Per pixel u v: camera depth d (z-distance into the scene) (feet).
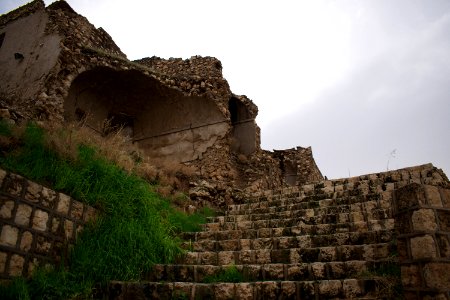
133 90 35.22
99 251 13.65
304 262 14.67
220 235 18.67
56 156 15.20
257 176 40.27
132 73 33.37
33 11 32.42
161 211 19.44
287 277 13.17
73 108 31.07
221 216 24.25
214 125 34.88
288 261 14.92
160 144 36.11
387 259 12.60
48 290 11.29
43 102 24.56
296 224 19.65
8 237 11.32
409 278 9.37
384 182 24.95
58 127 19.48
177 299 11.78
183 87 35.32
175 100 35.86
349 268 12.81
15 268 11.32
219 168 32.60
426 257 8.88
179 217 20.83
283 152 60.34
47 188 13.20
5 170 11.84
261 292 11.60
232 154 40.29
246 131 44.29
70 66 27.86
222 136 34.09
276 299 11.41
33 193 12.57
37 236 12.32
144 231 15.47
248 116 44.98
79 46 29.58
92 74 31.04
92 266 12.99
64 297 11.50
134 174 20.08
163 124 36.73
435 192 9.73
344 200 21.99
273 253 15.26
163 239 15.85
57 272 12.42
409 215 9.74
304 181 56.34
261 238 17.07
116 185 16.75
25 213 12.08
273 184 43.68
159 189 23.73
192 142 34.94
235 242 17.25
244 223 20.81
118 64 32.12
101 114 34.58
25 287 10.73
